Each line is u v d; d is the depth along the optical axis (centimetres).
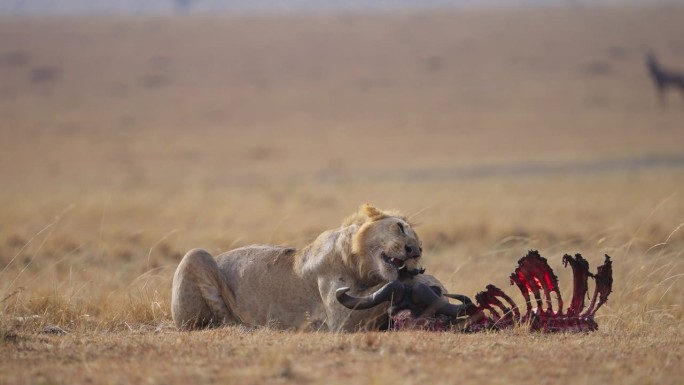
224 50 15550
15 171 7794
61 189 5897
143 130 10838
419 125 10650
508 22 16962
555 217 3403
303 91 13112
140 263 2031
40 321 1234
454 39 15800
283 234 2606
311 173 7500
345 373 839
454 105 11862
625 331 1151
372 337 970
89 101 12731
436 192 4953
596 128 10206
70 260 2106
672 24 16712
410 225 1170
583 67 13875
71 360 932
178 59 15088
